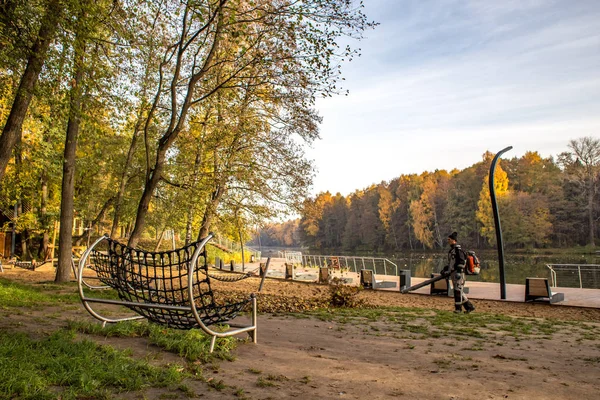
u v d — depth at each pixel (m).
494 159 15.35
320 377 4.71
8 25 10.34
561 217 65.81
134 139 22.14
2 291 9.87
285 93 15.97
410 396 4.16
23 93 10.06
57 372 4.13
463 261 11.41
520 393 4.32
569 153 63.72
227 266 32.66
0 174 9.65
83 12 10.88
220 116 19.14
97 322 6.90
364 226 104.25
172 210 21.08
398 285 20.06
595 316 11.68
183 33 15.54
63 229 15.87
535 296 14.11
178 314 5.73
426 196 85.62
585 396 4.29
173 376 4.28
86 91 12.60
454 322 9.44
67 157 16.06
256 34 15.49
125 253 6.18
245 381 4.45
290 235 170.38
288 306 11.40
